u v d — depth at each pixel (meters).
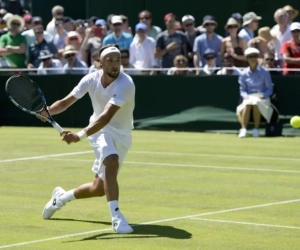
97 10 30.78
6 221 10.95
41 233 10.12
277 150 19.70
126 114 10.27
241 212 11.61
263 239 9.75
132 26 30.11
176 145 20.98
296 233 10.12
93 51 26.45
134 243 9.49
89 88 10.41
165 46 25.48
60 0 33.59
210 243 9.51
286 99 23.28
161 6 29.52
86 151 19.67
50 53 26.69
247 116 23.05
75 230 10.30
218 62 24.91
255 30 27.14
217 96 24.17
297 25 23.39
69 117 26.41
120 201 12.57
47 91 26.16
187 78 24.58
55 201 10.95
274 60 24.09
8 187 14.03
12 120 27.41
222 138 22.72
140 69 24.78
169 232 10.16
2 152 19.50
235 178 15.09
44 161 17.73
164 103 25.03
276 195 13.12
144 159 18.09
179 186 14.12
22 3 35.94
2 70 26.94
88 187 10.62
